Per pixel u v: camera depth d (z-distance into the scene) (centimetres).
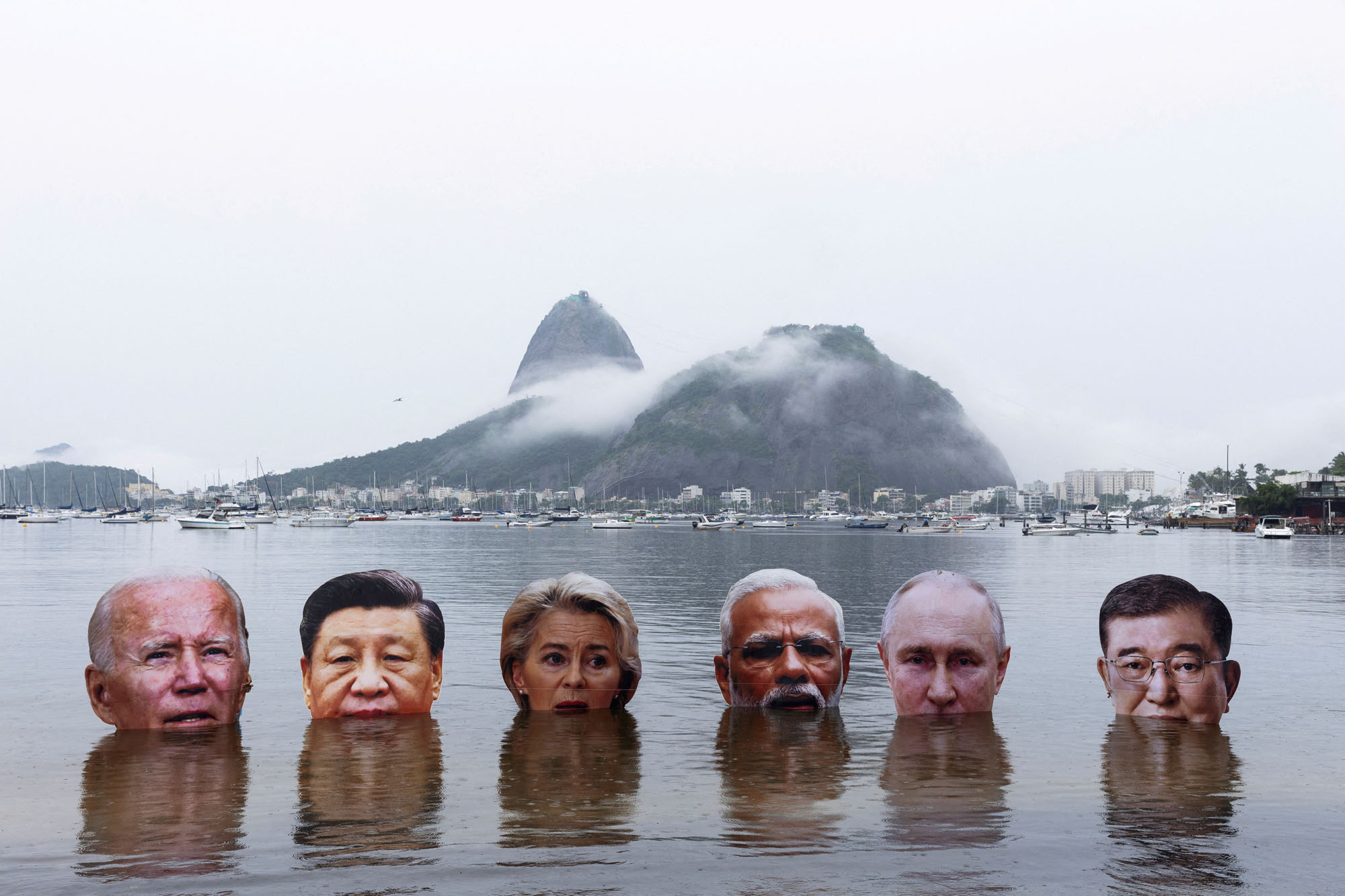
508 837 871
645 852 832
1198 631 1351
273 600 3578
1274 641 2383
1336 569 6531
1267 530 14438
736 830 890
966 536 17775
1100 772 1088
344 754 1174
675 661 2073
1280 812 944
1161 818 927
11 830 892
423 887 753
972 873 780
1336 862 807
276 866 801
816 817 929
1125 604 1386
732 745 1213
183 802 980
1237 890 750
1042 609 3288
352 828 900
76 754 1167
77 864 806
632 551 10081
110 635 1291
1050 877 773
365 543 12688
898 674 1380
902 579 5191
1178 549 10931
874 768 1109
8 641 2402
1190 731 1295
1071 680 1753
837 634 1410
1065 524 18650
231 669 1316
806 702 1385
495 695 1572
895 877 774
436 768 1107
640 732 1294
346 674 1350
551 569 6331
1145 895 738
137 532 17688
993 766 1114
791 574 1425
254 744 1215
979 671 1367
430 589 4256
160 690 1288
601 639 1405
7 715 1430
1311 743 1218
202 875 780
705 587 4650
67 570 6034
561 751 1185
